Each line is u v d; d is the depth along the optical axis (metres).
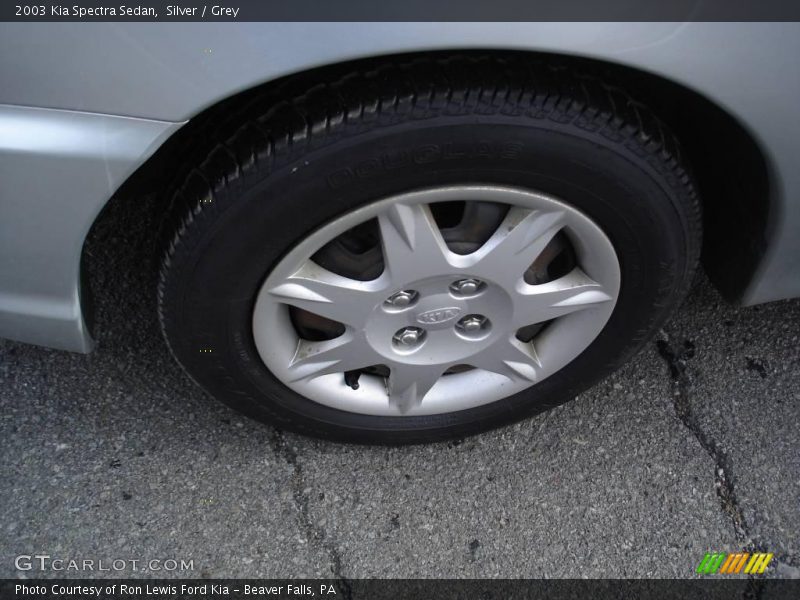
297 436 2.08
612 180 1.45
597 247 1.59
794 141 1.45
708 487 2.05
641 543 1.95
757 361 2.28
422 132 1.34
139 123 1.30
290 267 1.53
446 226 1.60
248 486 1.98
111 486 1.95
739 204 1.72
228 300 1.56
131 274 2.27
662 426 2.15
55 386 2.10
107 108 1.29
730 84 1.35
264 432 2.08
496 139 1.36
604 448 2.10
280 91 1.39
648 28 1.26
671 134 1.48
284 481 2.00
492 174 1.42
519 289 1.65
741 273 1.83
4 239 1.47
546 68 1.38
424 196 1.44
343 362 1.76
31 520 1.88
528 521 1.97
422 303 1.65
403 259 1.53
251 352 1.69
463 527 1.95
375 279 1.60
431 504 1.98
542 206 1.49
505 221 1.53
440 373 1.83
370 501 1.98
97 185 1.37
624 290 1.69
